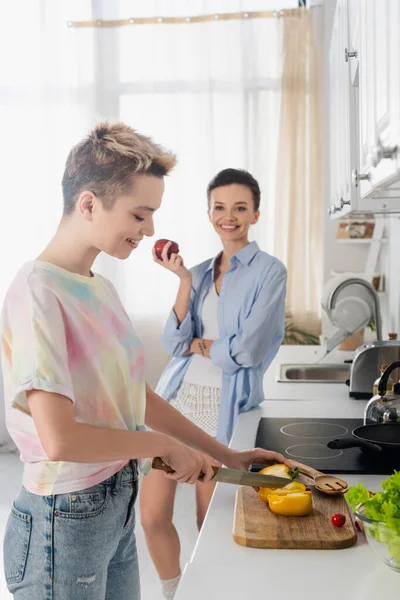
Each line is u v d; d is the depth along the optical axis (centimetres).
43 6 479
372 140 140
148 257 480
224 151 474
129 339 142
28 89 488
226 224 238
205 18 468
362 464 164
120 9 480
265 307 226
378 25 129
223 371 231
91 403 131
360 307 325
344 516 129
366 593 106
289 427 204
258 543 123
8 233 494
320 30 459
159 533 233
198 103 472
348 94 235
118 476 135
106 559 135
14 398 124
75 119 484
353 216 339
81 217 133
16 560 133
